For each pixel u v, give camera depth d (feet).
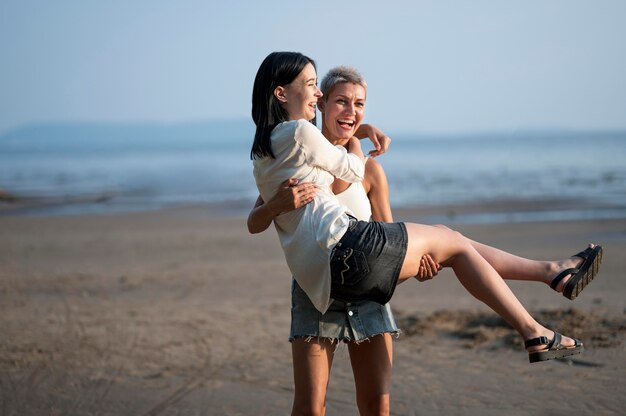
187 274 36.14
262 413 16.19
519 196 80.38
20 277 36.04
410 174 135.54
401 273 10.10
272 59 10.87
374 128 11.94
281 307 27.76
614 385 16.92
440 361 19.54
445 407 16.11
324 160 10.41
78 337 23.36
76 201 88.58
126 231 56.65
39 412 16.55
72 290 32.32
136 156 419.95
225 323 25.11
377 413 11.03
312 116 11.06
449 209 68.49
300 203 10.24
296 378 10.91
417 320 23.97
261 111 10.86
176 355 21.02
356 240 9.89
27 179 147.54
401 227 10.23
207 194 99.55
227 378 18.75
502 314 10.22
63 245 48.85
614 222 53.78
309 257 10.10
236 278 34.71
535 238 47.11
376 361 11.03
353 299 10.23
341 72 11.47
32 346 22.24
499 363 19.11
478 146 479.41
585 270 10.52
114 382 18.56
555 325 21.94
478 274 10.31
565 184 98.02
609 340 20.34
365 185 11.52
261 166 10.79
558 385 17.15
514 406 15.96
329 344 10.94
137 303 29.12
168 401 17.08
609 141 488.02
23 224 63.52
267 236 50.55
